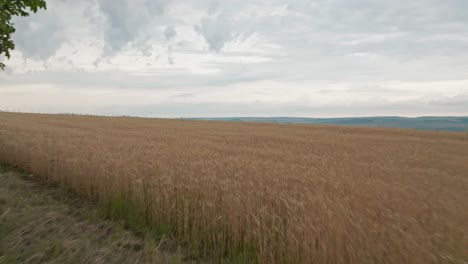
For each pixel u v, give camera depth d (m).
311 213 4.37
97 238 4.78
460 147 19.05
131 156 8.58
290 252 4.33
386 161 11.58
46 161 8.94
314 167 8.41
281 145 17.00
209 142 15.60
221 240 4.91
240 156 10.23
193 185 5.82
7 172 9.31
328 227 4.09
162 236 5.23
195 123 42.69
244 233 4.95
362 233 3.85
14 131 15.82
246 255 4.68
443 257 3.52
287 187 5.84
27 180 8.61
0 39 7.13
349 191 5.72
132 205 6.19
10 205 5.67
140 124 33.66
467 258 3.52
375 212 4.43
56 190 7.82
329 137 24.17
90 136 15.14
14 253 3.80
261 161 8.93
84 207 6.56
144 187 6.32
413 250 3.59
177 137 17.94
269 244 4.62
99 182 7.08
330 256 3.98
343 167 9.03
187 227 5.26
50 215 5.42
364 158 12.38
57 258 3.84
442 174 8.69
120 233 5.14
